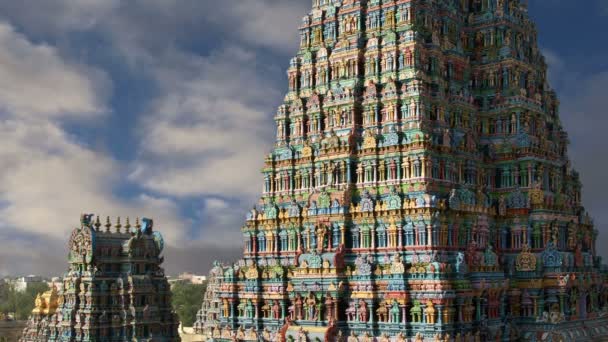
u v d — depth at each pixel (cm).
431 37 9038
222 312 9169
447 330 7444
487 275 8131
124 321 10619
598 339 8994
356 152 8706
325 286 8138
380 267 7931
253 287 8831
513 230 8950
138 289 10838
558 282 8538
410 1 8969
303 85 9631
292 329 8212
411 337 7588
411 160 8244
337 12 9612
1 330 14825
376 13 9244
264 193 9506
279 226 9144
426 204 7850
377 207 8256
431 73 8944
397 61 8875
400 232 8038
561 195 9312
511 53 9488
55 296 11644
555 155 9625
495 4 9869
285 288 8575
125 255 10994
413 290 7625
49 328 10831
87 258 10606
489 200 8969
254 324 8775
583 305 9100
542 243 8869
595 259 10000
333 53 9356
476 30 9900
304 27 9900
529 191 8988
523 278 8650
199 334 13850
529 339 8375
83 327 10406
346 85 9138
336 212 8475
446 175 8456
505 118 9344
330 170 8762
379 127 8719
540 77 10300
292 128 9544
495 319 8231
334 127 9062
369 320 7862
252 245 9356
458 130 8931
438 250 7862
